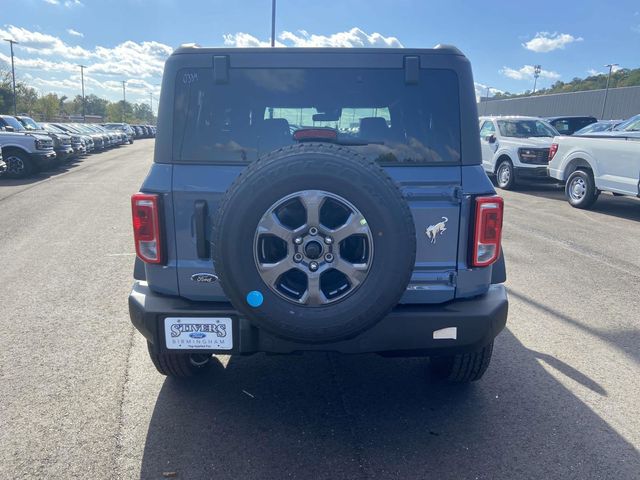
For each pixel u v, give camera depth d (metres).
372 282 2.83
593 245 8.47
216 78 3.24
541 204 12.41
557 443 3.33
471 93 3.26
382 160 3.25
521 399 3.86
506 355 4.56
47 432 3.39
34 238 8.66
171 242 3.22
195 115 3.26
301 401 3.83
